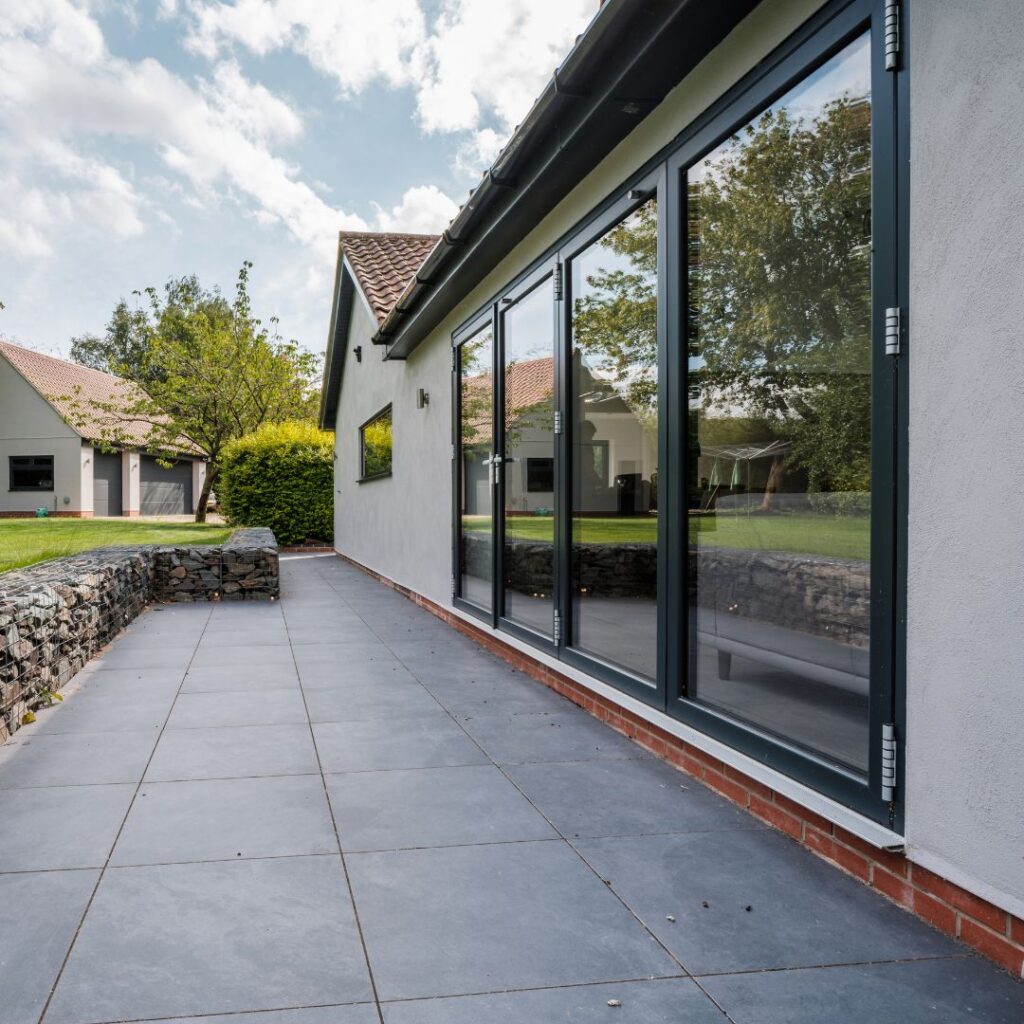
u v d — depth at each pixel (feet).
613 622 13.24
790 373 10.30
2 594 13.75
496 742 12.27
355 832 8.88
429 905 7.28
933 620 6.75
